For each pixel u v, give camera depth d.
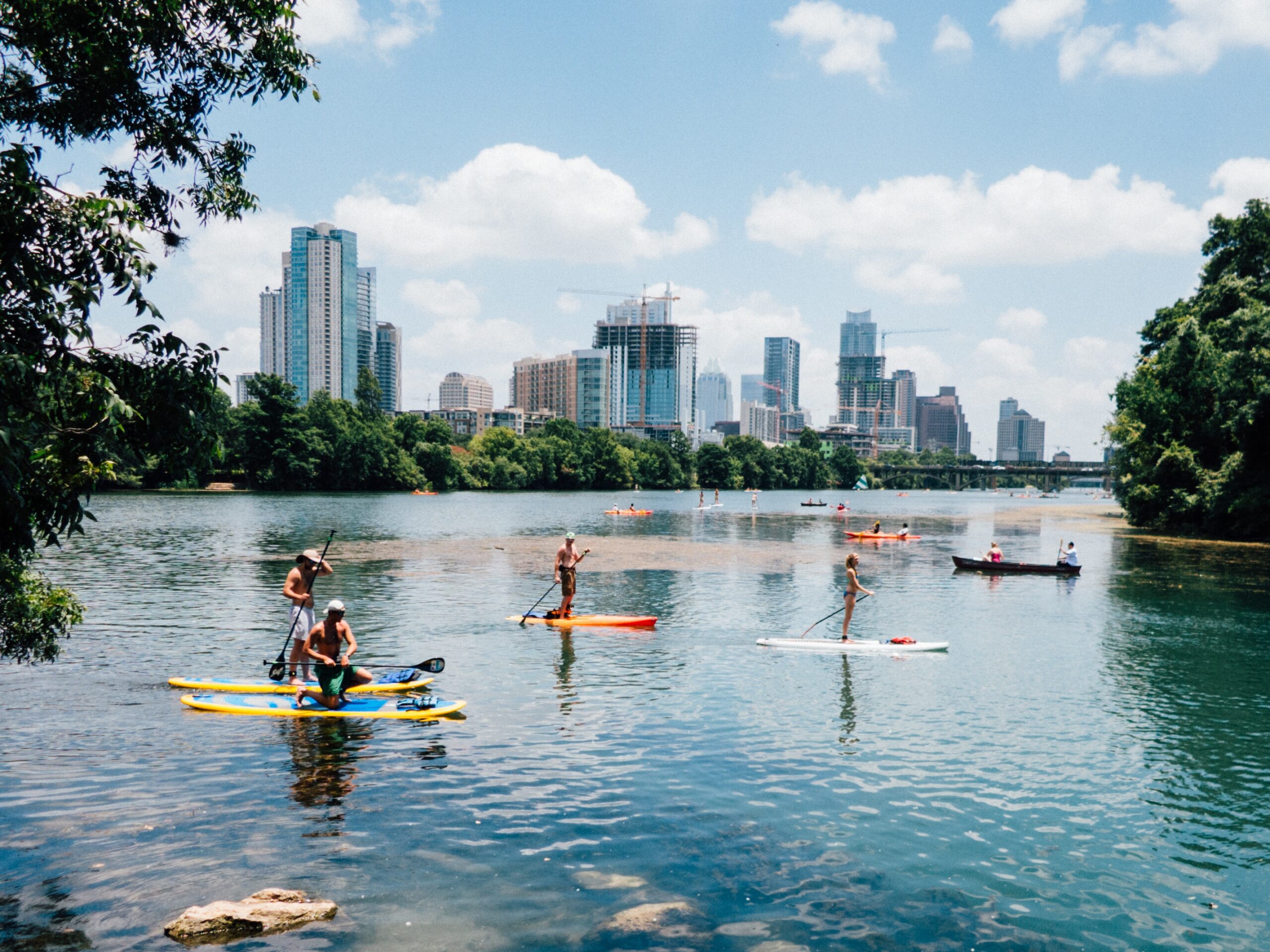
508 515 76.94
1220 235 64.25
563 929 6.77
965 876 8.01
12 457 6.52
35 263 6.92
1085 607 26.17
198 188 10.38
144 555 35.72
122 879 7.43
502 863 7.94
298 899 6.97
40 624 11.71
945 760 11.41
